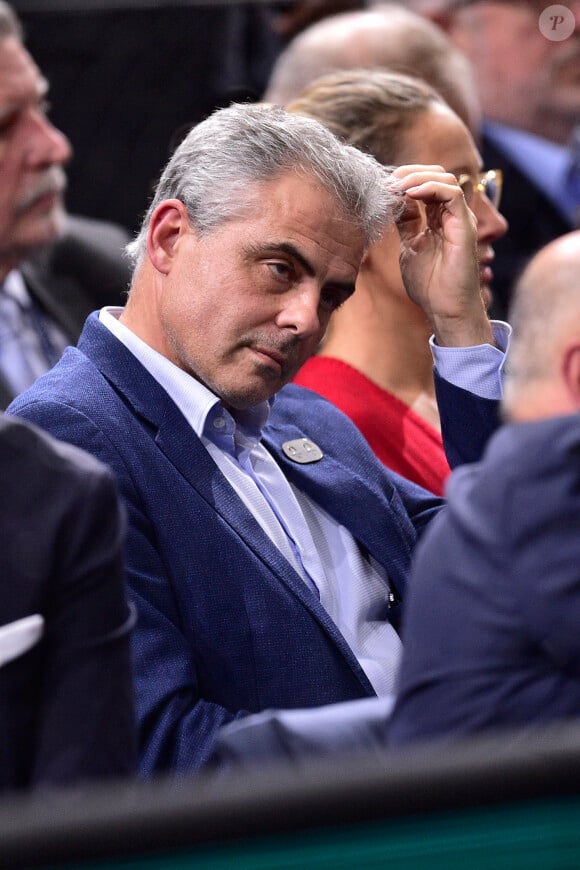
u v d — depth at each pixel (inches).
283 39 567.5
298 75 413.4
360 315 328.2
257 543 249.6
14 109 376.8
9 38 378.0
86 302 448.8
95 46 573.6
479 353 289.7
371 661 263.3
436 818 103.7
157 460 247.3
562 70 559.5
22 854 96.9
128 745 178.5
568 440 177.0
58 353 433.1
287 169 248.7
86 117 574.2
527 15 555.5
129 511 240.4
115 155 575.8
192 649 240.7
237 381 250.5
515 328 201.0
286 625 245.6
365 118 318.7
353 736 186.2
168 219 255.0
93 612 175.6
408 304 324.2
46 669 174.7
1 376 408.5
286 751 181.6
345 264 254.4
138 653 231.6
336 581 271.3
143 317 262.4
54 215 392.2
